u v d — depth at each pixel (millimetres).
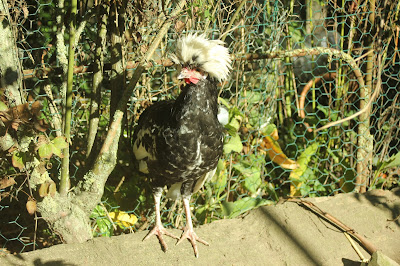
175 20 2037
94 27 2109
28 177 1897
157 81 2221
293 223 2104
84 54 2131
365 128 2385
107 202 2191
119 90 2072
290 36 2395
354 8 2383
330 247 2062
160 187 2006
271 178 2436
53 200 1971
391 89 2621
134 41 2084
